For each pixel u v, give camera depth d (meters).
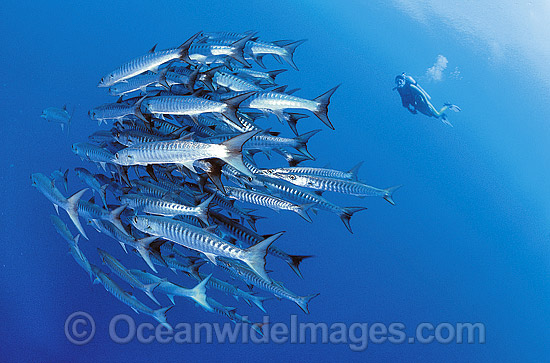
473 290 16.56
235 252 3.71
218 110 4.12
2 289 12.11
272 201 4.77
